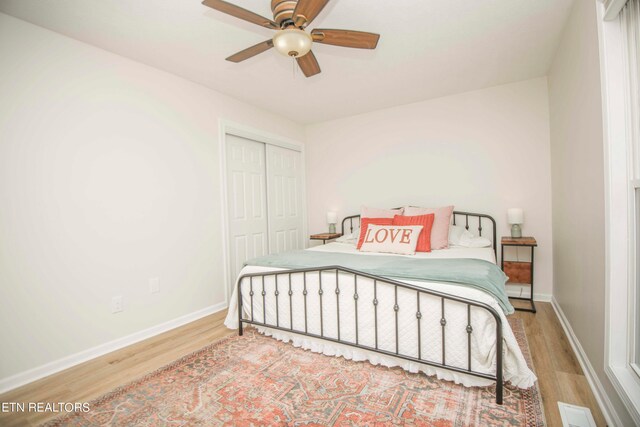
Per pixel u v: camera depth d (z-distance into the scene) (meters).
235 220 3.24
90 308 2.05
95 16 1.79
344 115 3.92
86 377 1.79
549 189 2.90
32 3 1.65
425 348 1.63
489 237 3.17
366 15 1.87
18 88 1.76
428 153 3.46
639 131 1.21
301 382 1.64
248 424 1.34
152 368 1.86
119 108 2.24
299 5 1.37
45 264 1.85
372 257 2.30
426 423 1.30
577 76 1.79
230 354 1.98
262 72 2.60
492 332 1.47
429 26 2.01
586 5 1.58
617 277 1.29
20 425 1.39
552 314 2.57
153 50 2.20
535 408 1.38
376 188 3.81
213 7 1.39
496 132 3.11
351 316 1.84
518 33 2.12
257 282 2.24
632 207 1.26
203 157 2.85
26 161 1.78
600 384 1.42
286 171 4.00
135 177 2.32
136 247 2.32
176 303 2.59
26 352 1.77
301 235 4.22
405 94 3.23
